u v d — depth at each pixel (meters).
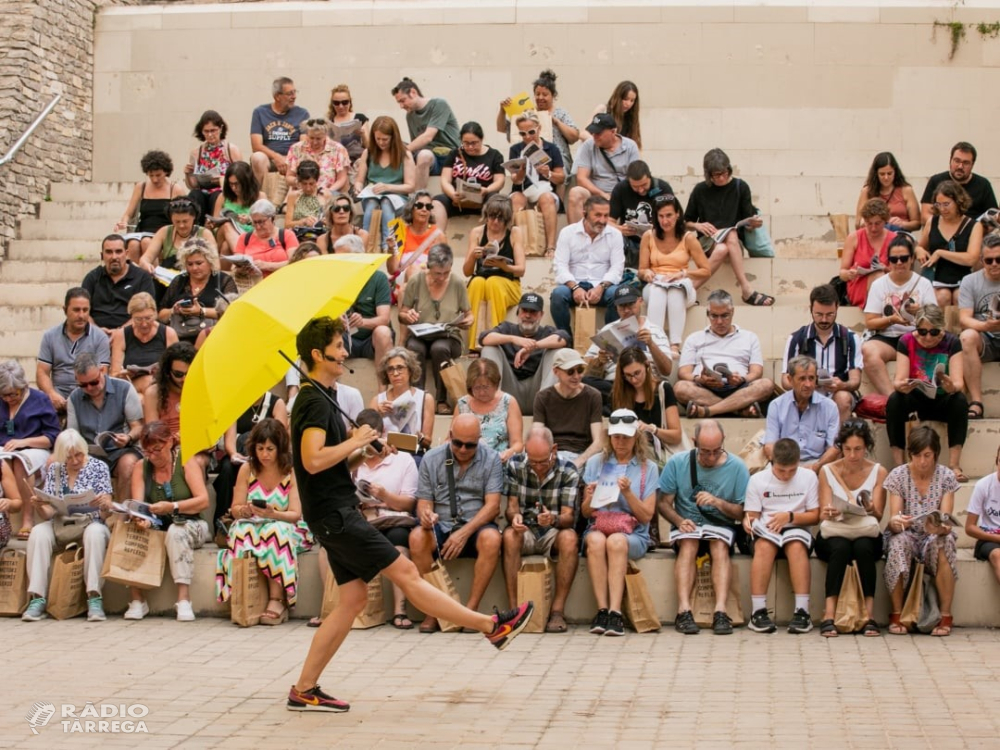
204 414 13.51
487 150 27.83
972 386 21.53
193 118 33.97
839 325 21.84
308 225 26.78
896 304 21.94
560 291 23.78
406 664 16.11
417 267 24.42
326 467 13.60
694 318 23.94
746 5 33.00
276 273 14.19
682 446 19.95
